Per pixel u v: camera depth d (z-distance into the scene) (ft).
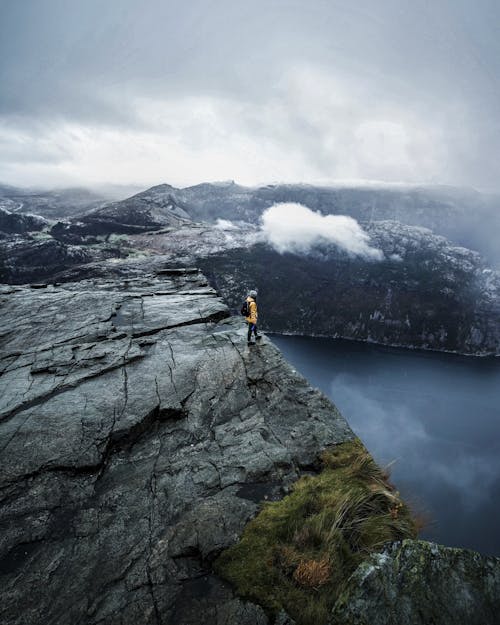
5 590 16.12
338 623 13.88
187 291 64.69
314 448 25.26
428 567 15.29
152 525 19.31
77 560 17.46
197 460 24.36
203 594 15.78
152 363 36.76
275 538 17.95
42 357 37.83
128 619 14.85
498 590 14.67
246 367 35.68
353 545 18.06
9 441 25.05
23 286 69.36
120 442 25.99
